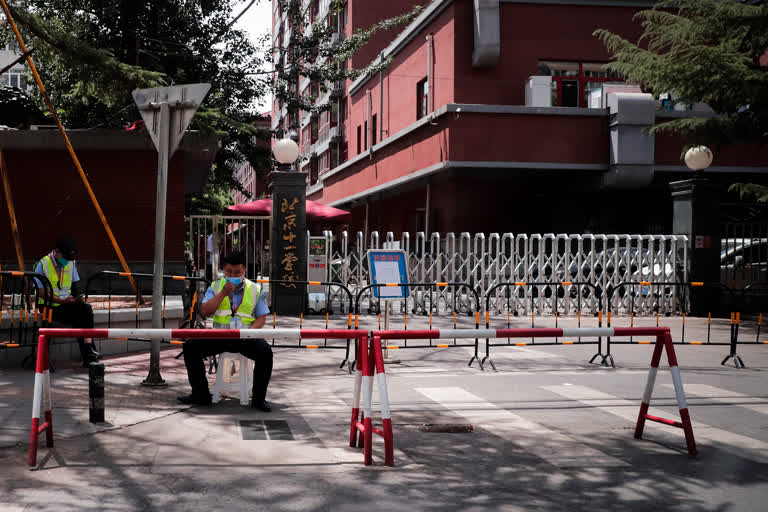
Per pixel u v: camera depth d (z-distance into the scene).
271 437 6.28
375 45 34.50
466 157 20.38
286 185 16.89
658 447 6.15
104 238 15.27
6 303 10.88
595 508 4.60
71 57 13.34
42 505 4.46
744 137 16.27
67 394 7.77
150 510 4.43
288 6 26.41
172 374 9.27
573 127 20.61
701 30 15.66
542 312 17.67
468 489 4.96
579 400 8.05
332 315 16.92
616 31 22.42
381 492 4.86
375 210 33.94
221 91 23.80
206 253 18.52
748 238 18.94
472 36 21.92
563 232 24.56
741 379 9.47
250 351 7.38
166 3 21.98
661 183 22.12
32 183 15.10
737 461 5.73
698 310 17.86
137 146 15.05
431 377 9.48
